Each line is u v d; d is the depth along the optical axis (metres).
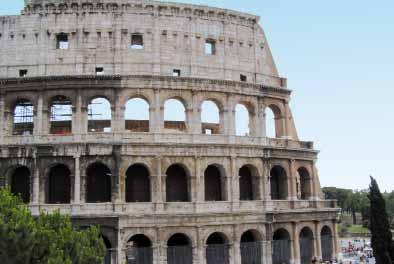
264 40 98.75
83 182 80.50
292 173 94.81
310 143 99.75
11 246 42.47
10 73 86.06
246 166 91.88
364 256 113.38
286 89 97.44
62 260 43.38
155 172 82.12
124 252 78.25
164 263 79.88
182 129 96.25
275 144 94.06
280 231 94.94
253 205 87.88
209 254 83.44
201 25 91.44
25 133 92.75
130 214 78.81
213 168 90.19
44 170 81.06
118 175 80.50
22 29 87.38
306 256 94.94
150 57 87.19
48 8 87.56
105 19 87.31
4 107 84.19
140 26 87.88
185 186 87.06
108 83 83.94
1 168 81.38
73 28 87.00
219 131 92.88
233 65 92.88
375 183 87.75
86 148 80.88
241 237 91.88
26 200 83.94
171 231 81.00
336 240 100.31
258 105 93.62
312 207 96.94
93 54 86.25
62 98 89.62
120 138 82.50
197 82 87.56
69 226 49.16
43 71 85.62
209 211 83.75
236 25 94.75
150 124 84.56
